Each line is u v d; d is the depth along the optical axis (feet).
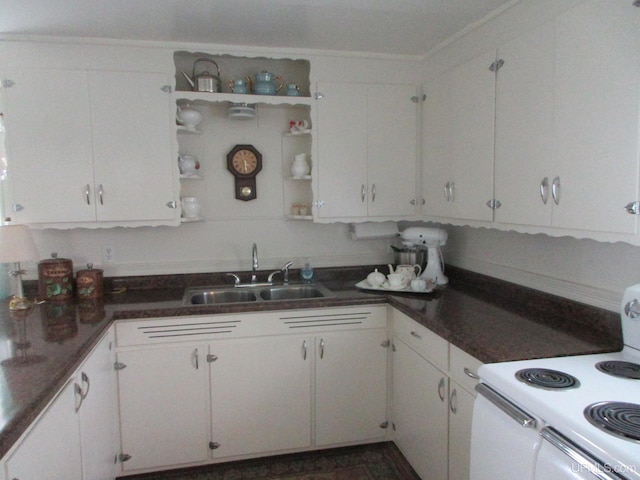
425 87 8.59
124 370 7.10
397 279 8.28
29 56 7.36
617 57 4.37
